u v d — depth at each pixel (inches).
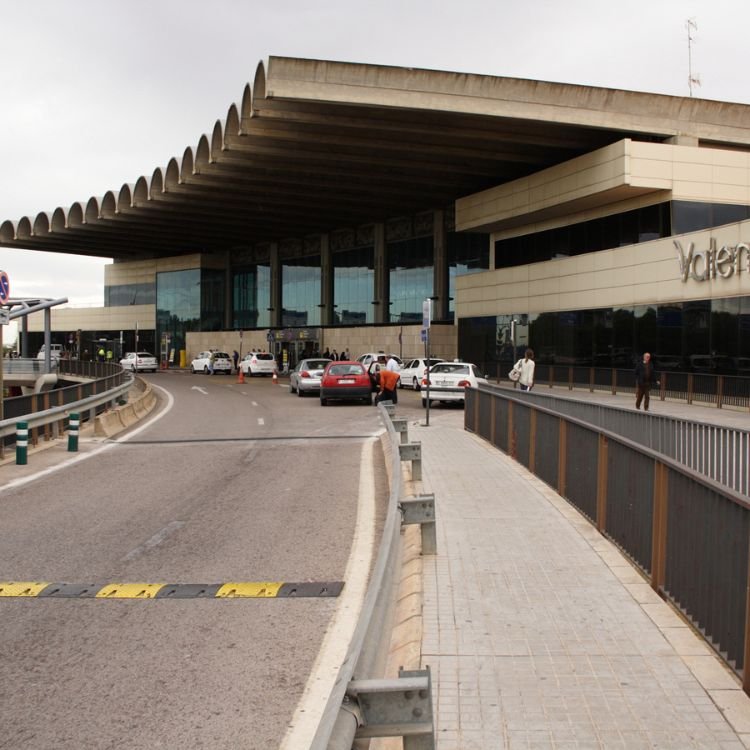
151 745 160.9
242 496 440.8
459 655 198.5
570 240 1600.6
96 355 3403.1
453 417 997.2
